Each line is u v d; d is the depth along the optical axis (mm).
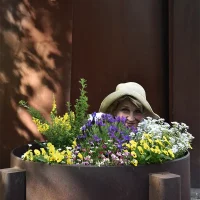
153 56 7012
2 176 2963
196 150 6887
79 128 3525
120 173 2795
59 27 6562
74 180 2785
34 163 2938
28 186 2969
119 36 6914
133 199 2814
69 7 6559
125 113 3988
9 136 6566
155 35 7016
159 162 2945
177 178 2766
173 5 6828
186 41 6855
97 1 6840
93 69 6828
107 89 6863
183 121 6875
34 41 6555
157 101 7035
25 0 6543
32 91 6559
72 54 6746
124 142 3242
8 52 6547
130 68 6949
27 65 6559
